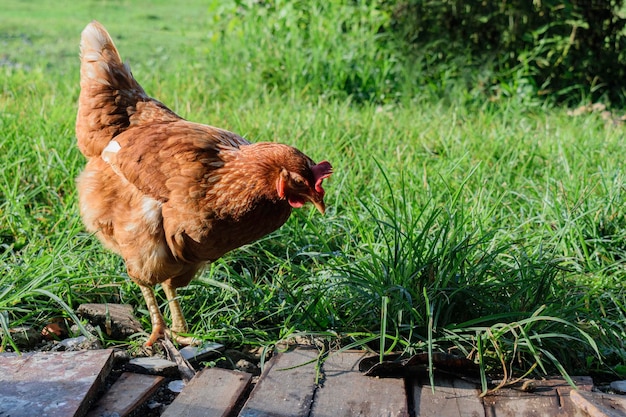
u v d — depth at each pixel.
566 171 2.05
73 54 3.99
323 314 1.62
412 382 1.50
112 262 1.75
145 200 1.53
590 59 3.14
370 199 1.91
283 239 1.84
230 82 3.08
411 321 1.55
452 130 2.37
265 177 1.48
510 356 1.53
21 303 1.67
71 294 1.68
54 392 1.43
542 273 1.61
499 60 3.10
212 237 1.52
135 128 1.59
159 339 1.62
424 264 1.61
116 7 5.89
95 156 1.62
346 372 1.51
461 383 1.49
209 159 1.50
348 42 3.27
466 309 1.60
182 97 2.81
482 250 1.69
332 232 1.86
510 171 2.12
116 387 1.48
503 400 1.45
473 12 3.09
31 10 5.52
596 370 1.55
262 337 1.62
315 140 2.24
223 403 1.44
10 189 2.01
